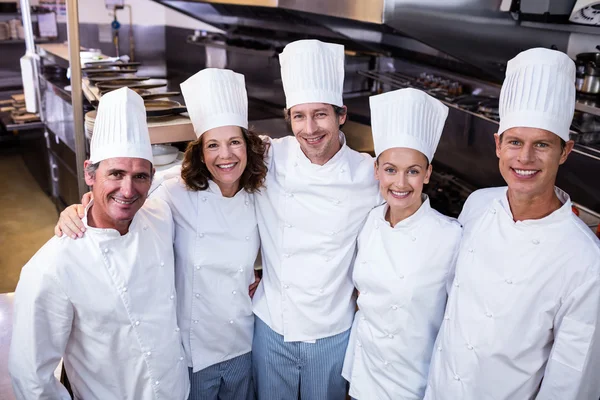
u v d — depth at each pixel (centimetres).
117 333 142
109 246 138
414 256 159
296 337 180
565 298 128
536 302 132
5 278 347
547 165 128
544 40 268
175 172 179
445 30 243
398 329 162
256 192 177
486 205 155
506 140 132
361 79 387
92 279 136
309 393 187
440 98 300
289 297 178
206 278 172
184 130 201
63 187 430
